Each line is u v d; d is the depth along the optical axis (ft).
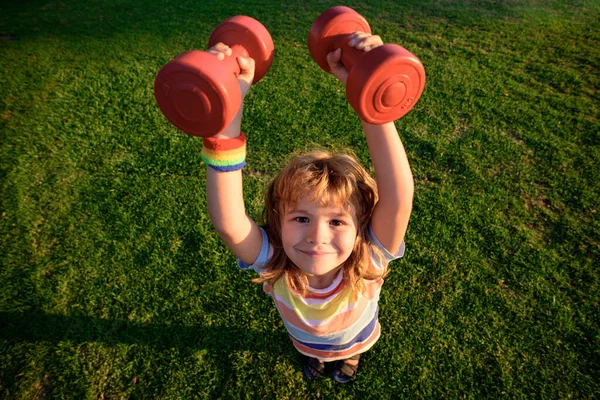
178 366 7.98
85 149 12.48
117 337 8.36
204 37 19.70
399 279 9.24
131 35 19.83
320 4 23.72
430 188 11.30
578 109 14.35
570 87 15.66
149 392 7.68
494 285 9.12
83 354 8.10
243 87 4.17
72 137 12.88
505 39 19.36
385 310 8.75
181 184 11.41
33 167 11.85
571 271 9.37
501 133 13.23
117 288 9.13
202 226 10.31
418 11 22.67
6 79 15.70
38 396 7.56
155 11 22.94
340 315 5.79
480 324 8.51
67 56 17.61
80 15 22.53
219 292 9.05
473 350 8.15
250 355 8.17
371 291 6.03
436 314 8.67
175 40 19.36
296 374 7.94
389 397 7.64
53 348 8.15
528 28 20.52
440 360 8.05
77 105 14.25
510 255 9.70
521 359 8.00
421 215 10.52
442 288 9.09
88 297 8.95
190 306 8.84
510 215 10.58
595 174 11.68
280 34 19.74
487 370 7.89
